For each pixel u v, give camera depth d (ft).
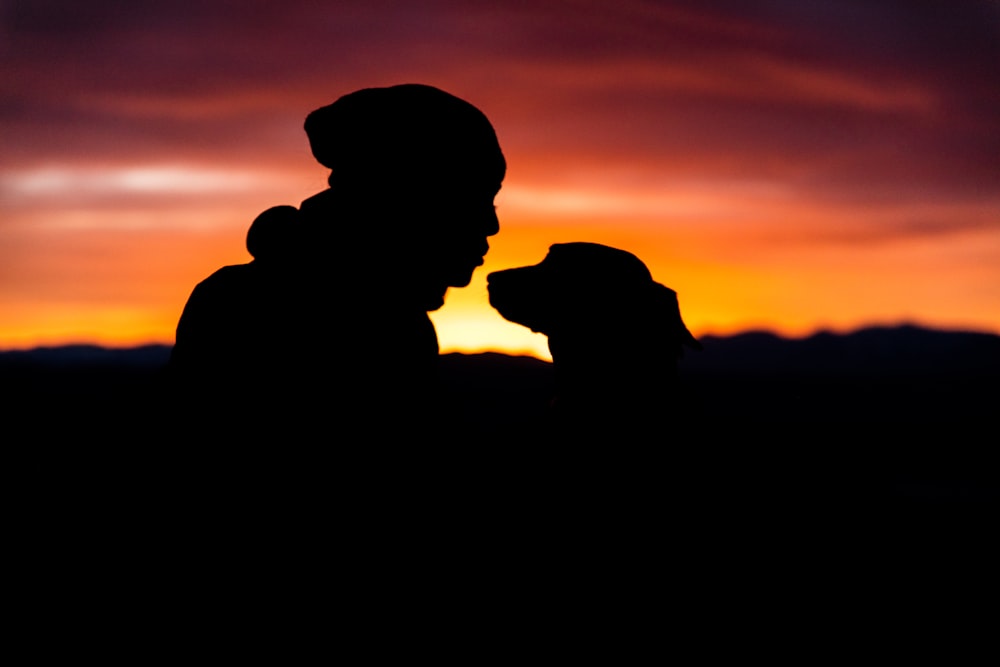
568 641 7.65
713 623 8.39
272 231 7.51
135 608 6.81
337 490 6.91
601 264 9.55
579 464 8.86
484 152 7.86
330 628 6.76
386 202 7.54
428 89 7.80
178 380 7.20
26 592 6.92
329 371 7.10
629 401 9.29
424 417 7.39
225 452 6.96
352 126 7.57
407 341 7.48
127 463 7.02
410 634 6.89
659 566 8.50
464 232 7.88
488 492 7.97
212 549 6.84
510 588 7.61
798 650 8.61
